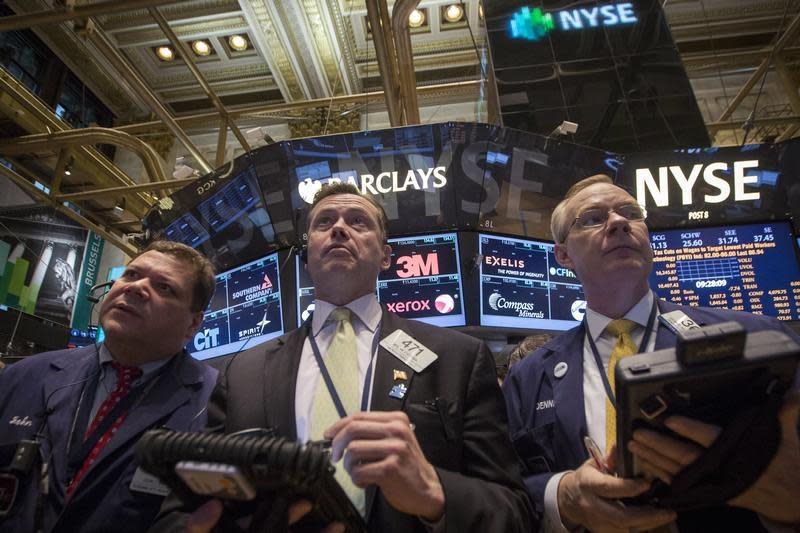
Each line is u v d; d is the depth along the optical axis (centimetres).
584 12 558
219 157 644
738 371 80
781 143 430
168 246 215
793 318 404
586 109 511
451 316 427
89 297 241
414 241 448
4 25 428
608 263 164
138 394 189
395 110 515
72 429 176
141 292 191
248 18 990
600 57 536
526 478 151
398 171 452
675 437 88
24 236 912
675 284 421
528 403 167
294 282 452
